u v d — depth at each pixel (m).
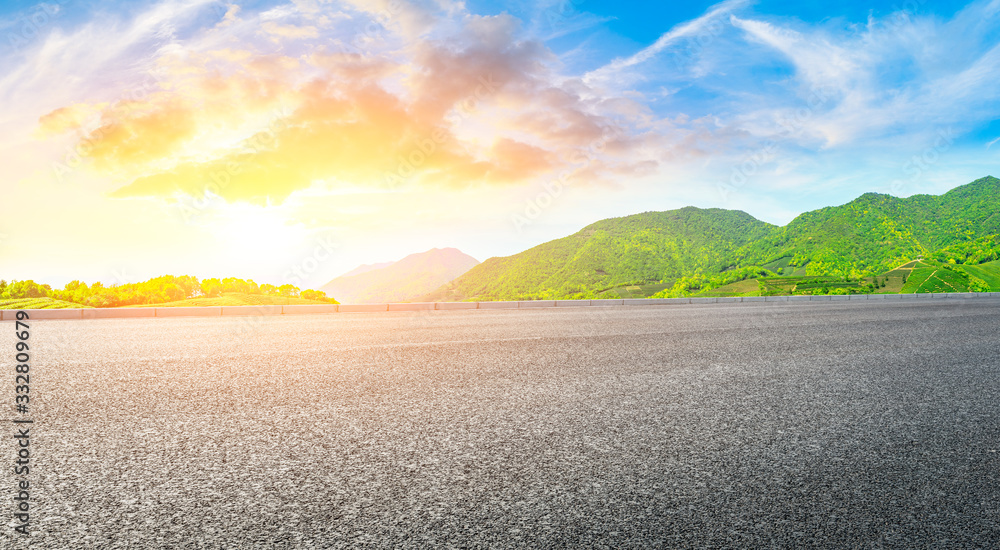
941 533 2.03
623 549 1.87
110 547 1.85
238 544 1.88
